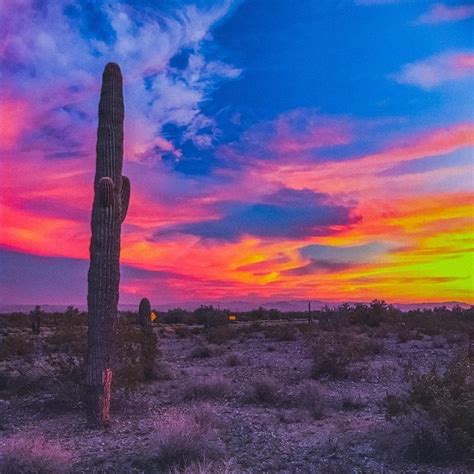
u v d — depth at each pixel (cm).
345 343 1659
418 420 766
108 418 1031
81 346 1313
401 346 2411
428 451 725
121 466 730
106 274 1048
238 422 992
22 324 5031
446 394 752
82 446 860
